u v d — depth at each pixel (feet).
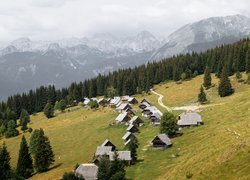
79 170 329.31
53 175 384.68
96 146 478.59
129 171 328.29
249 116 373.40
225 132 320.70
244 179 203.51
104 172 306.76
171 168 301.43
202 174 238.27
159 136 387.96
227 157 242.78
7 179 365.81
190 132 412.77
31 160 420.36
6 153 378.32
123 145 445.78
